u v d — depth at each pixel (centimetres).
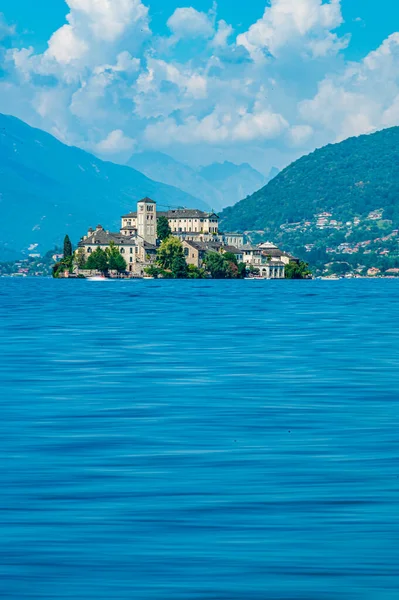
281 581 3325
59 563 3494
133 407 6900
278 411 6712
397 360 10194
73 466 4900
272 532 3797
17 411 6725
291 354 10888
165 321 17138
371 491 4362
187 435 5769
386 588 3266
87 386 8094
